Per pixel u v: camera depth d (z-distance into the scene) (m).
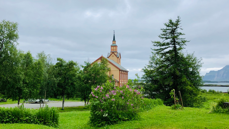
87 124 12.00
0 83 25.81
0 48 26.14
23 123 10.72
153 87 31.70
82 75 33.62
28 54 29.30
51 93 33.00
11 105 35.25
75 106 36.84
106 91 12.00
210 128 8.75
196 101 28.62
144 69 35.09
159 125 9.92
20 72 27.14
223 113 13.13
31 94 28.20
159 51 31.59
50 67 36.41
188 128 8.93
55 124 11.60
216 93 56.91
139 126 9.96
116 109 11.87
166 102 28.89
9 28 26.45
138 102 12.76
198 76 30.95
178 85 28.80
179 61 29.95
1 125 9.86
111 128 10.13
